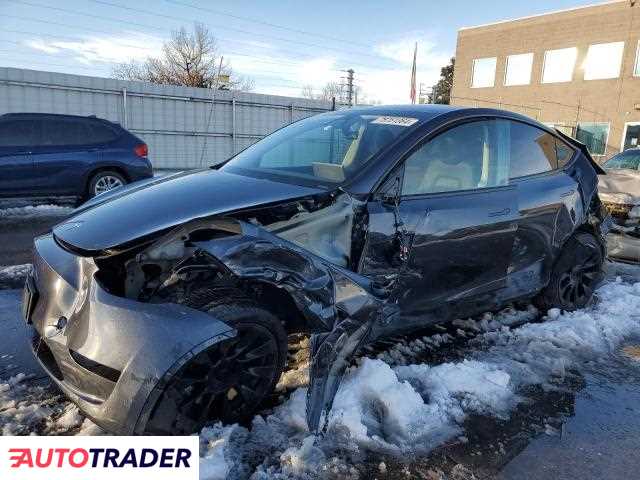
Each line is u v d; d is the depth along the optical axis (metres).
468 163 3.25
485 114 3.44
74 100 15.53
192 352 2.02
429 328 3.68
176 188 2.79
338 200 2.62
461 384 2.88
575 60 24.80
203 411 2.24
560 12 25.02
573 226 3.91
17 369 2.93
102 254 2.15
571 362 3.31
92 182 8.95
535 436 2.52
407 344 3.40
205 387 2.21
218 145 18.89
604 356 3.43
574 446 2.45
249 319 2.29
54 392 2.68
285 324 2.65
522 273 3.62
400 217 2.77
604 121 24.12
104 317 2.05
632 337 3.78
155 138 17.38
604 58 23.88
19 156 8.21
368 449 2.32
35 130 8.45
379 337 2.85
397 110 3.44
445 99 51.34
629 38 22.92
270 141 3.74
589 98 24.50
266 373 2.44
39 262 2.51
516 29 26.78
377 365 2.77
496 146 3.45
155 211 2.43
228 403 2.36
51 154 8.48
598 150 24.48
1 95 14.27
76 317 2.14
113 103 16.25
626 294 4.64
